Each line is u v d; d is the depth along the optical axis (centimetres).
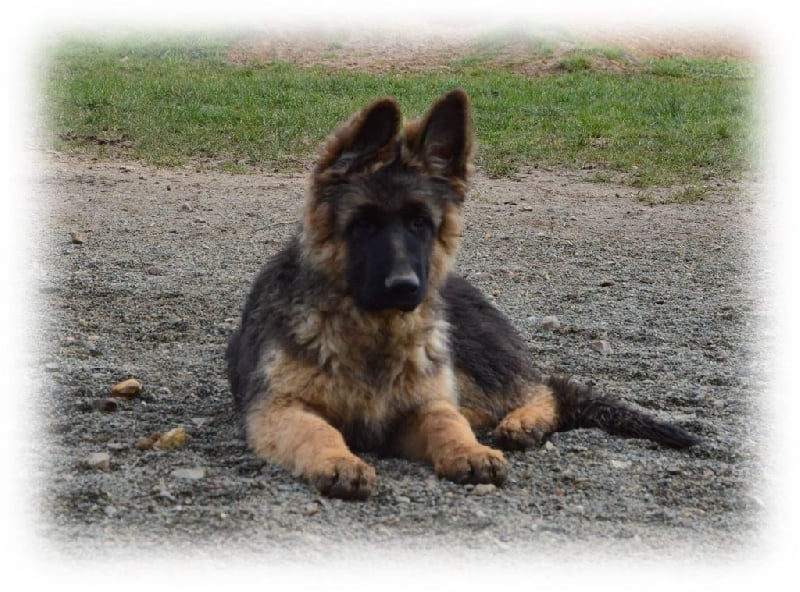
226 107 2373
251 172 1875
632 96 2641
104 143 2058
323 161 692
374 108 684
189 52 3139
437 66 3120
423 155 698
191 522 550
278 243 1348
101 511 563
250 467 626
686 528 568
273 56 3181
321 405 663
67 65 2877
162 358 876
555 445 691
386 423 680
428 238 688
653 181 1848
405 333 671
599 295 1141
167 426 709
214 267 1213
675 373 870
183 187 1728
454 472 615
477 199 1694
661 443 697
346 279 667
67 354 875
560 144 2134
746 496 613
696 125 2320
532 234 1455
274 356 662
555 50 3172
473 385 742
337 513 566
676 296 1148
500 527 556
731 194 1762
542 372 861
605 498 602
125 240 1341
